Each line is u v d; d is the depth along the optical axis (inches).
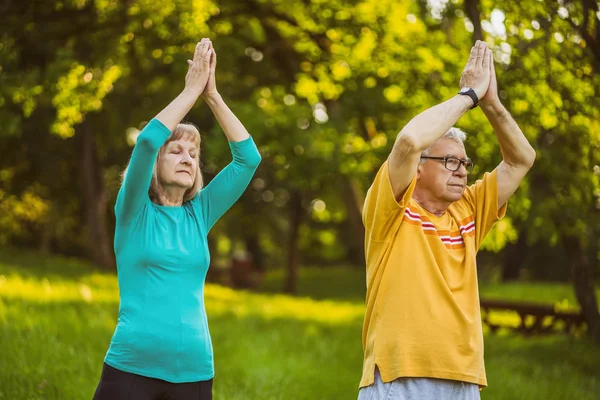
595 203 412.5
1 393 215.6
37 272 566.6
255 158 144.4
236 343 336.5
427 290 131.0
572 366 386.3
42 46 435.8
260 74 612.7
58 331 294.4
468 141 366.6
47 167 858.1
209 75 135.6
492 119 142.8
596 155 349.4
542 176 381.4
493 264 1121.4
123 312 130.7
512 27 321.7
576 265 458.9
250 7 500.4
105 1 434.0
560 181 363.3
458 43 464.8
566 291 777.6
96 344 286.7
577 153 358.0
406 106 505.4
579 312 497.7
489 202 145.9
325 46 526.9
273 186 1026.1
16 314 318.0
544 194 383.2
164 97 749.3
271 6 504.1
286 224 1422.2
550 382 321.4
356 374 311.4
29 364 240.8
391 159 130.6
